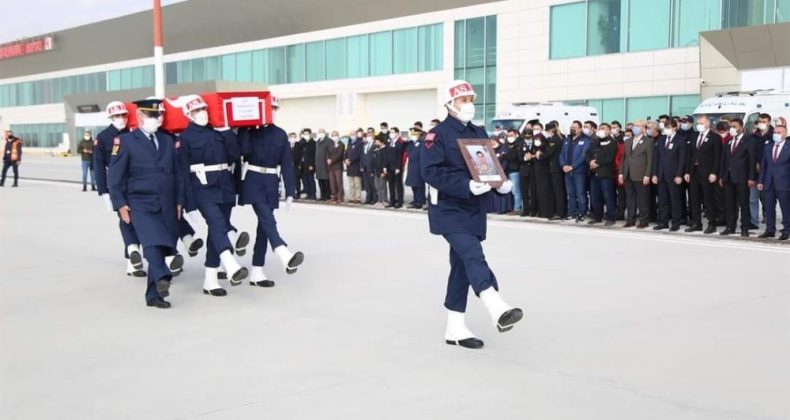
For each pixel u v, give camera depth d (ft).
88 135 77.00
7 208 58.90
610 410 15.07
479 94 123.85
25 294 27.04
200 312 24.06
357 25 141.59
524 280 28.37
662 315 22.79
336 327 21.90
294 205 61.36
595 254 34.55
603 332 20.93
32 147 241.14
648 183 43.83
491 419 14.65
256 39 161.48
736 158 39.93
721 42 89.20
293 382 16.99
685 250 35.73
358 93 143.74
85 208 58.75
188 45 177.78
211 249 26.63
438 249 36.58
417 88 133.49
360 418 14.75
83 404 15.78
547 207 49.32
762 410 14.99
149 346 20.15
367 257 34.32
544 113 70.54
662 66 99.50
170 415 15.06
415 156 55.16
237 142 26.91
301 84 153.99
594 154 46.14
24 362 18.80
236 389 16.57
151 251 24.07
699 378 16.97
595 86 107.34
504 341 20.18
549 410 15.10
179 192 25.14
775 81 86.28
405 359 18.66
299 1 149.69
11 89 249.14
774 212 39.60
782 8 87.45
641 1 100.89
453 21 126.11
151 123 24.29
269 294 26.63
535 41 114.52
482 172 18.42
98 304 25.39
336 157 62.90
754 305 24.00
